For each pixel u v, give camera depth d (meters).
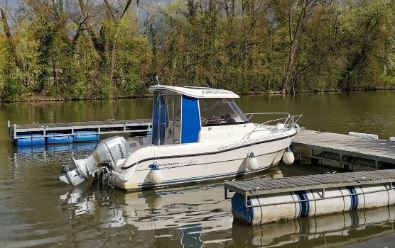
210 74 47.12
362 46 52.66
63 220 9.46
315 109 31.14
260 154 13.19
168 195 11.21
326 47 51.16
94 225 9.15
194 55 46.59
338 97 42.56
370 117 26.14
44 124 20.94
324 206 9.48
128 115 28.84
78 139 20.33
